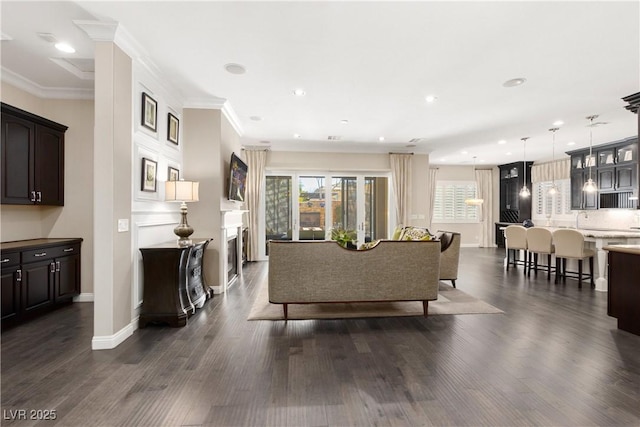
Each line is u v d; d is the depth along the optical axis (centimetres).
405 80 349
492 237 977
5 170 311
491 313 342
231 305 374
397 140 638
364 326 306
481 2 219
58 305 363
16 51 290
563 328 298
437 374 213
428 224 756
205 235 423
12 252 298
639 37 260
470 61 305
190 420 166
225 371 217
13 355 241
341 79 348
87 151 385
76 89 375
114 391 192
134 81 290
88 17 238
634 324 282
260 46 279
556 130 555
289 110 455
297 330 295
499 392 192
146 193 315
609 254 304
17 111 318
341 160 741
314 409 175
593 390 194
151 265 301
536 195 868
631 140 588
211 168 423
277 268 317
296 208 734
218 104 418
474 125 527
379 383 202
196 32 258
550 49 281
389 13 231
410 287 328
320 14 233
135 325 294
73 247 372
